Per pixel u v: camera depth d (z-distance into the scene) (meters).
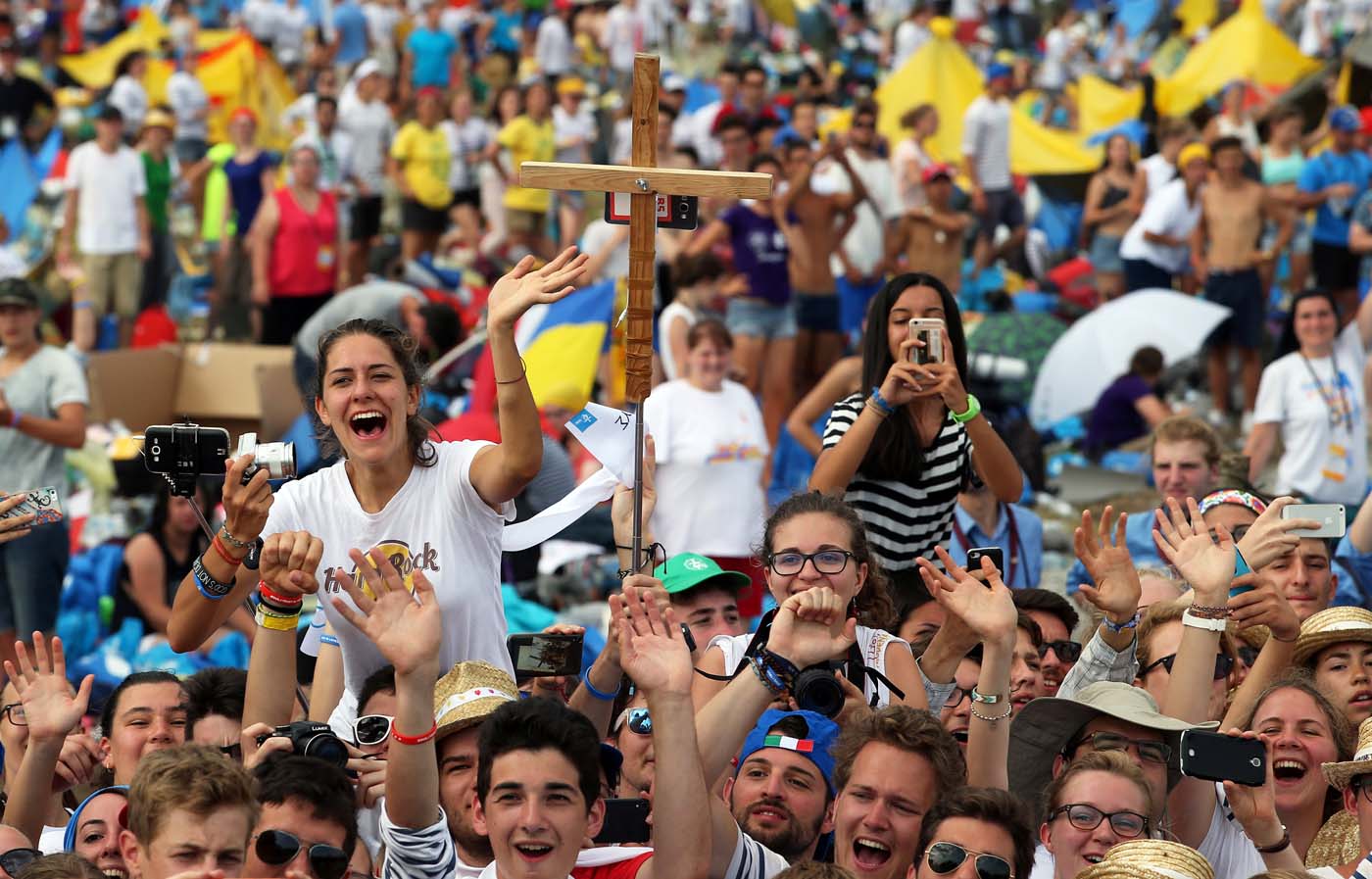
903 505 25.36
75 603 39.75
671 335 46.03
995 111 69.50
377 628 17.20
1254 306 56.03
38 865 17.02
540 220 70.94
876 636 21.58
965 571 19.69
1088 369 51.97
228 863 16.22
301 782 17.30
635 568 20.14
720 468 37.75
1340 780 19.78
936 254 60.25
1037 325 54.66
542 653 21.62
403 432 20.00
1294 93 75.31
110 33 100.12
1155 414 51.34
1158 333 52.50
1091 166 73.25
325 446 21.08
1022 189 74.75
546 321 40.34
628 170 19.19
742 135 58.56
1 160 73.19
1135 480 49.88
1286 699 21.05
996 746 19.16
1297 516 21.89
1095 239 65.00
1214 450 31.67
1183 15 101.69
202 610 20.03
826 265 53.97
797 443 46.56
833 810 19.88
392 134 70.00
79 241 60.72
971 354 49.12
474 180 70.00
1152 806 19.53
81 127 77.75
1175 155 64.25
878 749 18.33
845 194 54.28
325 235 59.69
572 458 43.88
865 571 21.55
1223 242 56.03
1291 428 41.00
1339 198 58.50
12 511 21.78
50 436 37.25
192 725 21.55
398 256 69.94
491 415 40.03
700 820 16.86
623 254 58.69
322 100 67.12
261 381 51.50
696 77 96.12
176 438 20.53
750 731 18.62
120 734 21.95
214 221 66.75
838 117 80.12
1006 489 25.44
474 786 18.67
